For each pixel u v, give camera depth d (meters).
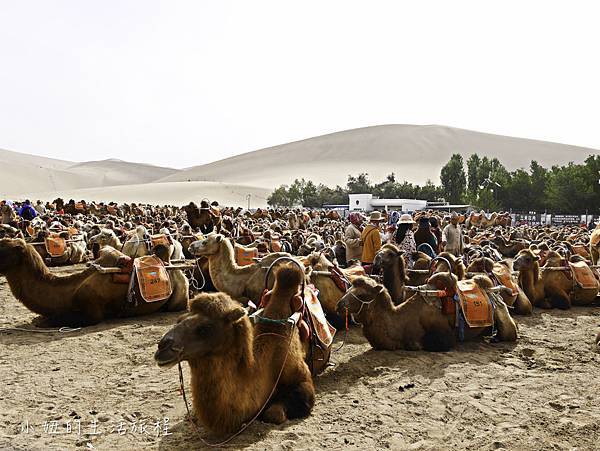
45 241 18.81
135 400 6.62
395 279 10.12
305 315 6.84
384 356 8.54
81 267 18.64
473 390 7.18
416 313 8.91
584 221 61.88
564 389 7.30
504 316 9.68
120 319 10.77
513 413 6.46
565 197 69.44
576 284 13.15
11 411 6.20
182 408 6.35
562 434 5.92
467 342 9.52
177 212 47.94
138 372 7.66
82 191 151.00
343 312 8.54
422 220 13.02
